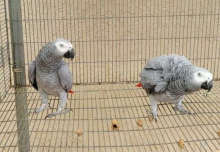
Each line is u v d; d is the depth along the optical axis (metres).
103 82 2.36
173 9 2.34
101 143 2.24
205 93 2.13
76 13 2.32
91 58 2.40
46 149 2.20
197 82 1.53
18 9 1.94
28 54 2.33
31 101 2.08
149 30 2.39
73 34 2.35
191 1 2.34
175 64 1.70
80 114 2.18
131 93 2.21
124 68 2.42
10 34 1.99
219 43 2.43
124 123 2.21
